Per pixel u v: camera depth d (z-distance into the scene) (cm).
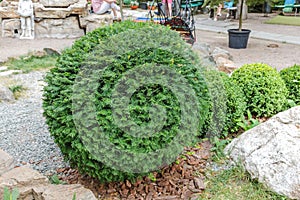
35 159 270
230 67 484
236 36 671
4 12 729
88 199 193
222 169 246
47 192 197
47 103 211
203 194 220
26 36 730
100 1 770
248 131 261
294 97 346
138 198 215
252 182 230
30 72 523
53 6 750
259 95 314
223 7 1095
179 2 656
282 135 233
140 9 1189
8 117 361
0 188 196
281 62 572
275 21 1039
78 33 757
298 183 209
